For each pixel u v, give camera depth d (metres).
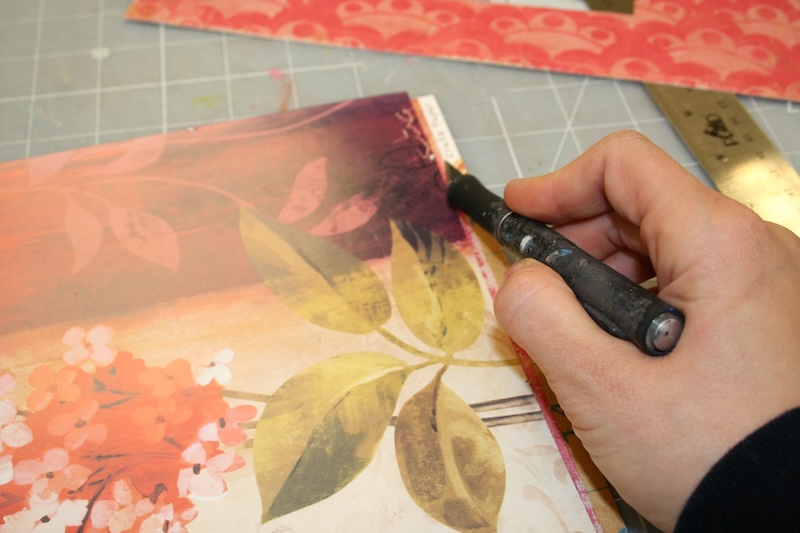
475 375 0.56
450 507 0.49
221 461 0.51
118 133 0.75
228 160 0.69
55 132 0.75
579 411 0.46
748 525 0.38
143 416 0.53
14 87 0.79
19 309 0.58
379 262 0.62
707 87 0.79
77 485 0.50
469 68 0.82
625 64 0.81
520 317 0.47
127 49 0.83
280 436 0.52
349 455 0.52
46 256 0.62
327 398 0.54
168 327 0.58
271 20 0.85
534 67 0.81
